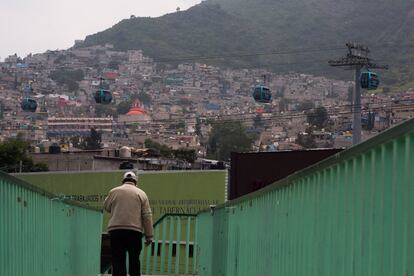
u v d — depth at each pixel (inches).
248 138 3272.6
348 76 5123.0
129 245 420.8
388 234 145.9
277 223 275.4
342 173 183.8
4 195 231.9
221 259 449.4
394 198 140.7
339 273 184.2
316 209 212.8
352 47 1370.6
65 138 4175.7
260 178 1091.9
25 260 274.4
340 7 6963.6
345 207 179.3
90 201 1518.2
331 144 2260.1
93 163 2159.2
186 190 1416.1
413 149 131.3
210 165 2018.9
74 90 6082.7
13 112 4761.3
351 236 173.3
